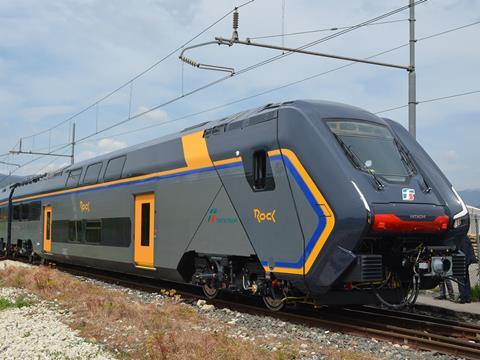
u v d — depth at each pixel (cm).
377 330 846
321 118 955
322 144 910
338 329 889
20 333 858
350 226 840
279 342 786
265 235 982
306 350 740
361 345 783
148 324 884
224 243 1086
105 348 759
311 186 898
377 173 912
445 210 939
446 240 946
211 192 1131
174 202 1256
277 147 970
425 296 1287
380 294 924
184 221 1215
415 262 898
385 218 847
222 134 1127
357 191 853
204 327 905
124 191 1495
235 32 1325
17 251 2631
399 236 885
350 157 907
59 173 2097
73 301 1161
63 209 1967
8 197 2758
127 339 798
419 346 771
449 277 930
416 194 914
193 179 1193
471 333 838
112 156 1633
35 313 1059
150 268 1365
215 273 1161
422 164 1014
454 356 719
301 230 910
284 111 978
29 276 1542
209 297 1223
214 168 1129
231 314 1052
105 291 1298
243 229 1037
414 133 1414
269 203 977
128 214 1467
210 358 664
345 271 852
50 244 2088
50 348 746
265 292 1041
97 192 1673
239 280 1104
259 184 1011
